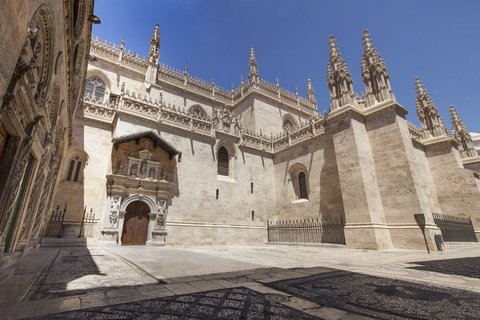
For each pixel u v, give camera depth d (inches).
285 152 1218.0
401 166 780.0
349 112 858.8
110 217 772.0
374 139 865.5
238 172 1139.3
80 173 867.4
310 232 983.0
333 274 303.0
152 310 165.5
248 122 1512.1
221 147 1149.7
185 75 1514.5
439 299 195.3
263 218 1150.3
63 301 183.8
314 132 1067.3
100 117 931.3
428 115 1137.4
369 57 943.0
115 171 831.1
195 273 302.4
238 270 328.8
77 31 397.1
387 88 882.1
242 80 1667.1
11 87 198.8
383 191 809.5
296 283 250.7
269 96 1552.7
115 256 485.7
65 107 516.4
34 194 399.9
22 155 273.4
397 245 739.4
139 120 922.7
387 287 235.1
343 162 852.0
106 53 1285.7
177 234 893.2
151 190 874.8
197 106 1519.4
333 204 941.2
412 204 734.5
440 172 1052.5
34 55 232.8
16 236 355.3
